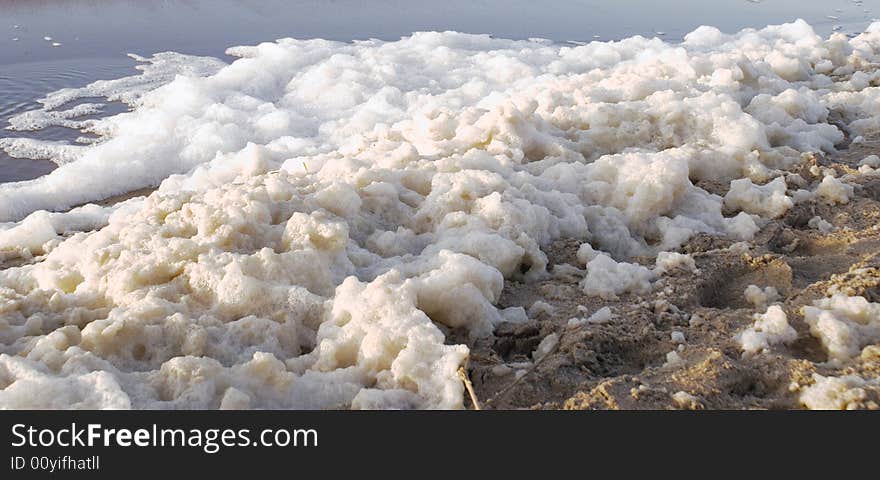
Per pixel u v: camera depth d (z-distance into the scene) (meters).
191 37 12.17
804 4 16.08
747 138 6.02
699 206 5.09
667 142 6.19
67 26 12.48
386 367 3.14
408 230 4.46
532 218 4.50
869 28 11.99
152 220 4.20
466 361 3.10
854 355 3.16
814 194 5.33
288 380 2.97
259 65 9.70
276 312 3.46
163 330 3.27
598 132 6.22
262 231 4.03
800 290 3.91
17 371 2.88
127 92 9.12
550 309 3.79
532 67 9.85
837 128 7.13
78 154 7.32
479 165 5.24
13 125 7.94
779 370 3.09
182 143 7.47
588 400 2.98
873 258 4.09
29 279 3.96
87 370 2.95
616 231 4.76
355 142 6.48
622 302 3.90
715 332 3.50
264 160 6.30
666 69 7.88
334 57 10.07
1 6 13.34
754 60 9.15
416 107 8.42
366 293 3.38
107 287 3.63
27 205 6.22
